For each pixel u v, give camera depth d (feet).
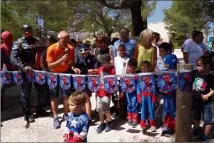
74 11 72.59
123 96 19.57
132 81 17.35
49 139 16.85
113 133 17.61
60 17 70.74
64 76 18.65
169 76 16.40
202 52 20.76
